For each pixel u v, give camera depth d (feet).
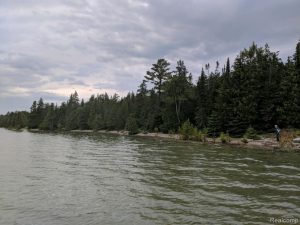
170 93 235.81
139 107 299.17
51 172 64.59
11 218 35.42
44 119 457.27
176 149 114.62
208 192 47.39
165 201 42.47
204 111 205.67
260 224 33.47
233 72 188.14
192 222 34.09
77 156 93.56
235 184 53.06
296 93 160.45
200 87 216.13
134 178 58.23
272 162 79.20
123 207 39.65
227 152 103.09
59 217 35.81
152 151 107.86
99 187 50.83
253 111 168.96
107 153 102.01
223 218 35.40
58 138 201.67
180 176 60.29
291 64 173.78
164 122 235.61
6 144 143.13
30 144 144.15
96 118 359.05
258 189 49.44
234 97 181.27
